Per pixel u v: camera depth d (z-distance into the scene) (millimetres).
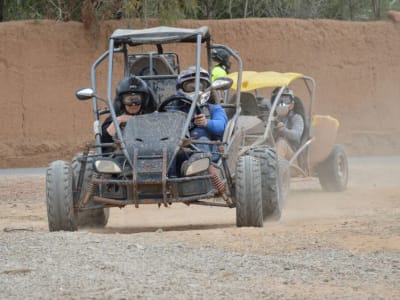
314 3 75688
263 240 21875
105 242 21469
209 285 16703
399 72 70688
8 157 63469
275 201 26078
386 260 19031
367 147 69000
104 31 66438
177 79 28141
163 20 65125
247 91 36500
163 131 25656
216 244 21359
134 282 16891
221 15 74812
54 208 25031
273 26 68750
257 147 26953
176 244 21219
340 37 70000
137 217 32281
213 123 26859
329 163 40125
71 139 64688
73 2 69188
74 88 65875
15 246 20922
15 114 64938
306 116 38188
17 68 65438
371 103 70125
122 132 26562
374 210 31484
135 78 27156
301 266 18484
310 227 24578
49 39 65938
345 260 19094
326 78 69438
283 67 68750
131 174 25047
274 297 15828
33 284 16828
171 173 25250
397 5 77625
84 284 16766
